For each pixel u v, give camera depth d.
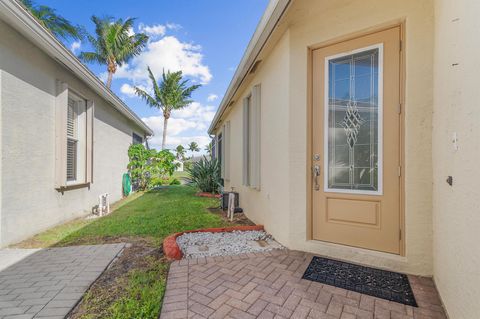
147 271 2.45
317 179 2.88
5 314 1.79
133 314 1.76
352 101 2.70
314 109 2.90
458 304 1.50
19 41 3.55
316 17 2.82
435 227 2.12
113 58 14.73
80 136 5.41
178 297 1.95
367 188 2.60
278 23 2.80
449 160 1.73
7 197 3.33
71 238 3.61
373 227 2.55
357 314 1.71
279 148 3.27
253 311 1.76
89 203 5.78
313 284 2.12
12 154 3.43
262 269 2.43
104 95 6.04
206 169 8.95
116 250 3.06
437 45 2.10
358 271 2.36
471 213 1.35
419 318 1.67
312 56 2.92
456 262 1.55
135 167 9.38
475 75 1.32
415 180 2.29
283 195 3.12
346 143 2.73
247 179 4.94
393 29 2.47
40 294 2.06
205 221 4.55
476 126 1.30
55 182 4.37
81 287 2.17
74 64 4.46
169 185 13.13
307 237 2.88
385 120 2.50
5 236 3.28
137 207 6.22
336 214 2.76
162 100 19.03
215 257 2.76
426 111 2.25
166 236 3.63
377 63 2.56
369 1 2.53
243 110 5.04
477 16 1.30
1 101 3.26
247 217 4.90
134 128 9.95
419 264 2.27
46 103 4.16
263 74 4.01
